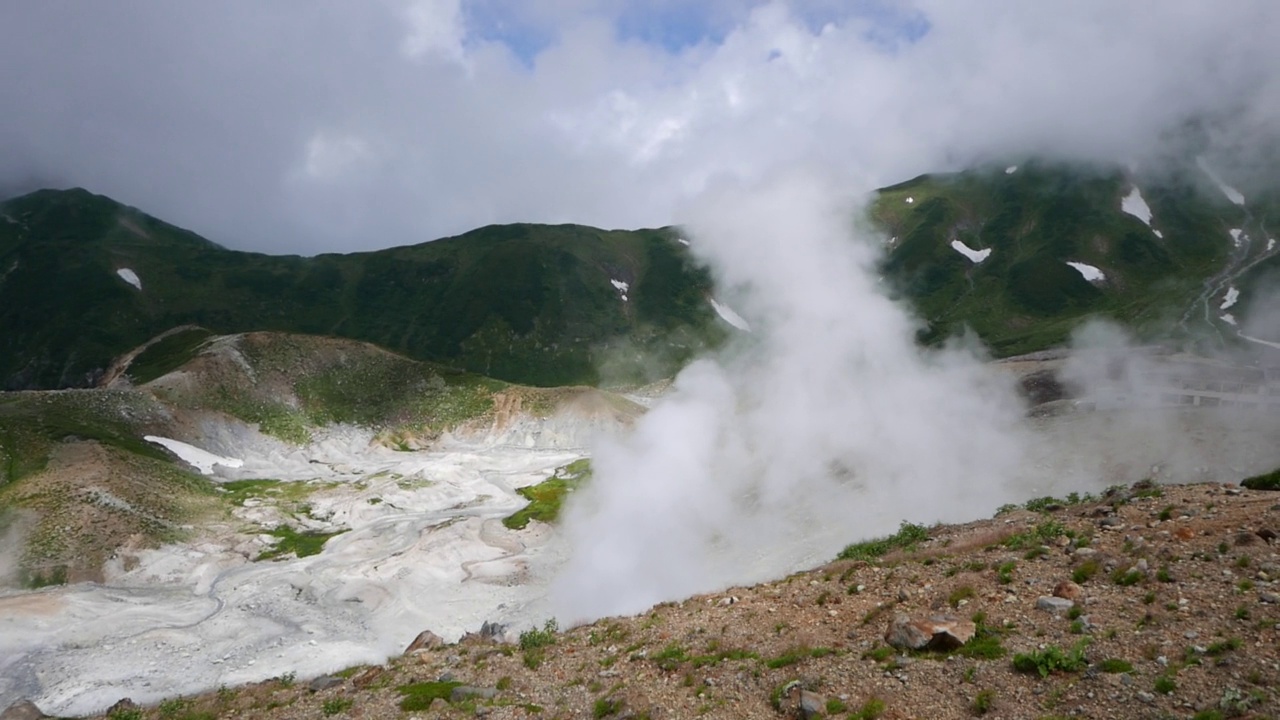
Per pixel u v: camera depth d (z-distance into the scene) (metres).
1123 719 14.09
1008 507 34.06
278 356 156.88
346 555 79.38
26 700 47.44
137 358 182.88
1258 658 14.55
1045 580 20.97
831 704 17.11
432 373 167.38
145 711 36.31
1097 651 16.44
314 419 147.00
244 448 132.25
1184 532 21.39
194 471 113.94
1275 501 22.97
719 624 25.36
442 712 22.88
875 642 20.05
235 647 58.16
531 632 30.81
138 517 84.06
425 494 101.00
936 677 17.23
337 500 101.44
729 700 19.16
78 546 76.56
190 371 141.62
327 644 58.53
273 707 28.52
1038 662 16.34
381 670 31.05
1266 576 17.66
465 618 61.81
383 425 152.38
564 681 23.88
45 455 96.56
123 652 57.34
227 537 85.12
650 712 19.44
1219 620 16.42
